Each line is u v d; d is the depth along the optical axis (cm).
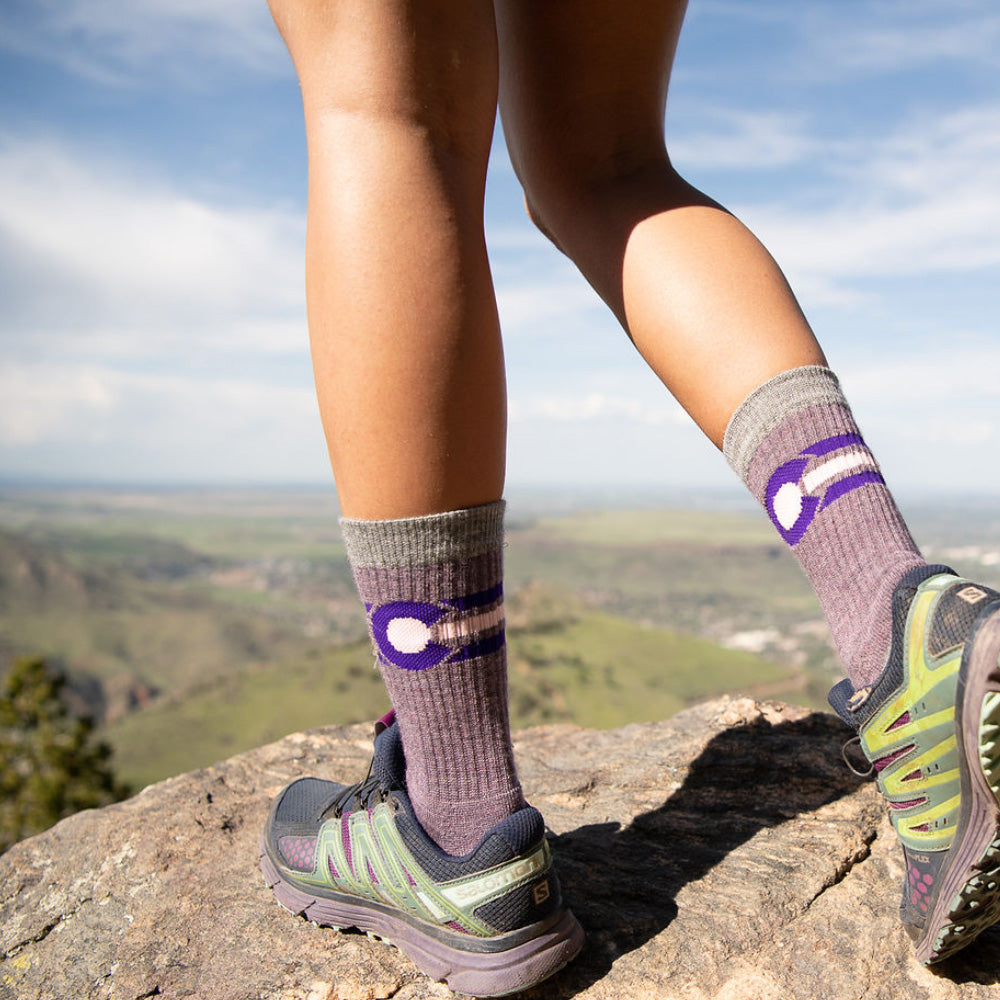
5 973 116
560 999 97
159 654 13288
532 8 111
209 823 150
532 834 93
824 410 89
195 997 105
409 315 79
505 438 89
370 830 103
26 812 1770
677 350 95
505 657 95
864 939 104
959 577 80
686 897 114
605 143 110
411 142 81
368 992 102
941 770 79
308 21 83
